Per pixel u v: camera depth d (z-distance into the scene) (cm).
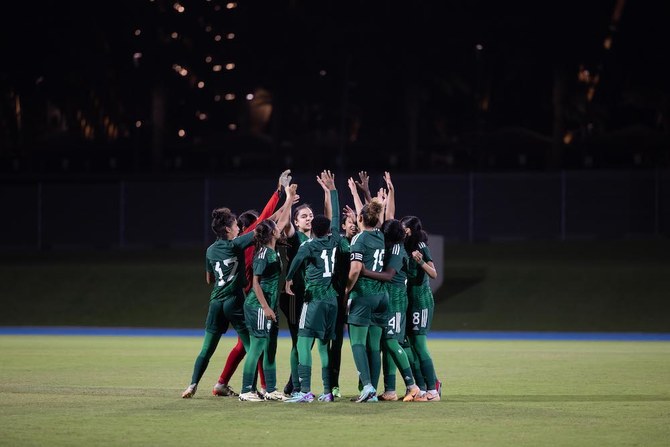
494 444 3148
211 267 4203
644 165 19388
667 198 13838
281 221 4228
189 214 14500
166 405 4022
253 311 4103
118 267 12438
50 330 10094
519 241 14225
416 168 19650
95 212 14662
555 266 12169
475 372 5591
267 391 4172
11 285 12044
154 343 8044
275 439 3234
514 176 14038
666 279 11431
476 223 14100
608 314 10806
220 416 3712
